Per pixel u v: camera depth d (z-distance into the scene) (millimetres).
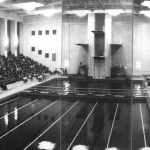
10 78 29469
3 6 32312
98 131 16172
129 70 30188
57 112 20078
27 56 39906
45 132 16094
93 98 21672
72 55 32031
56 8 33562
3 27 35969
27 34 40094
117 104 20562
